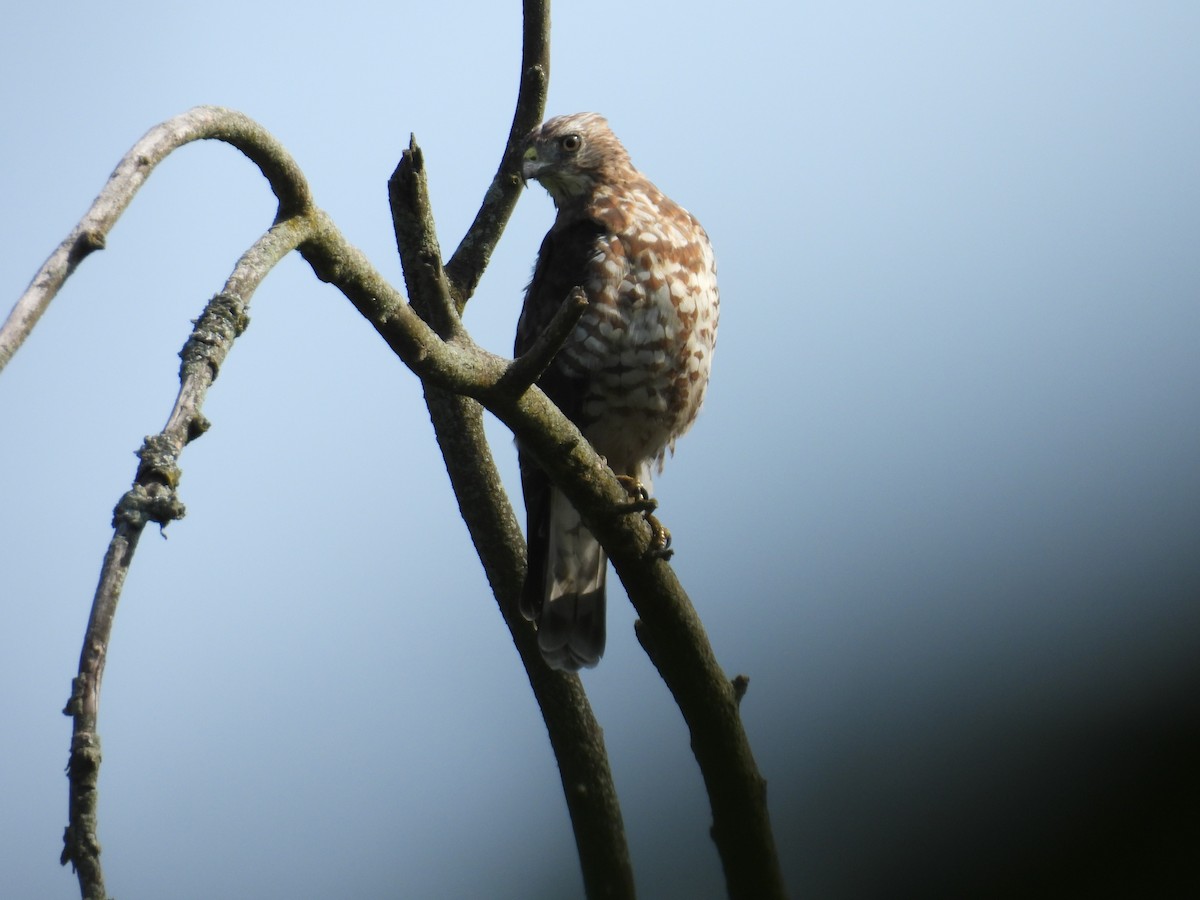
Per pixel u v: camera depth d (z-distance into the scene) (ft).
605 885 27.45
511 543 28.43
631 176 36.29
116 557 12.72
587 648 32.48
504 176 28.43
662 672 25.02
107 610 12.54
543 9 28.30
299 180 17.84
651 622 24.58
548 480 32.71
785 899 25.50
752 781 25.05
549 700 27.78
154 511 13.00
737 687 24.97
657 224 35.14
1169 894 22.00
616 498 24.16
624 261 34.63
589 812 27.45
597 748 27.73
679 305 34.86
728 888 25.54
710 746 24.88
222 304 15.53
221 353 15.05
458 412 27.55
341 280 18.83
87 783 12.26
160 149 15.02
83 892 12.12
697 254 35.47
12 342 12.59
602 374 34.86
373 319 19.42
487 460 28.07
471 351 21.24
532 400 22.38
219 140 16.84
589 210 35.42
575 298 20.88
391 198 22.07
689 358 35.32
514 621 28.43
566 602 32.81
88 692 12.35
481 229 28.22
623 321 34.60
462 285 27.96
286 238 17.56
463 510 28.40
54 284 13.11
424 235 22.30
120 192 14.07
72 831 12.21
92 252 13.55
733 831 25.22
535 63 28.37
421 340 19.99
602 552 32.86
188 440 13.93
